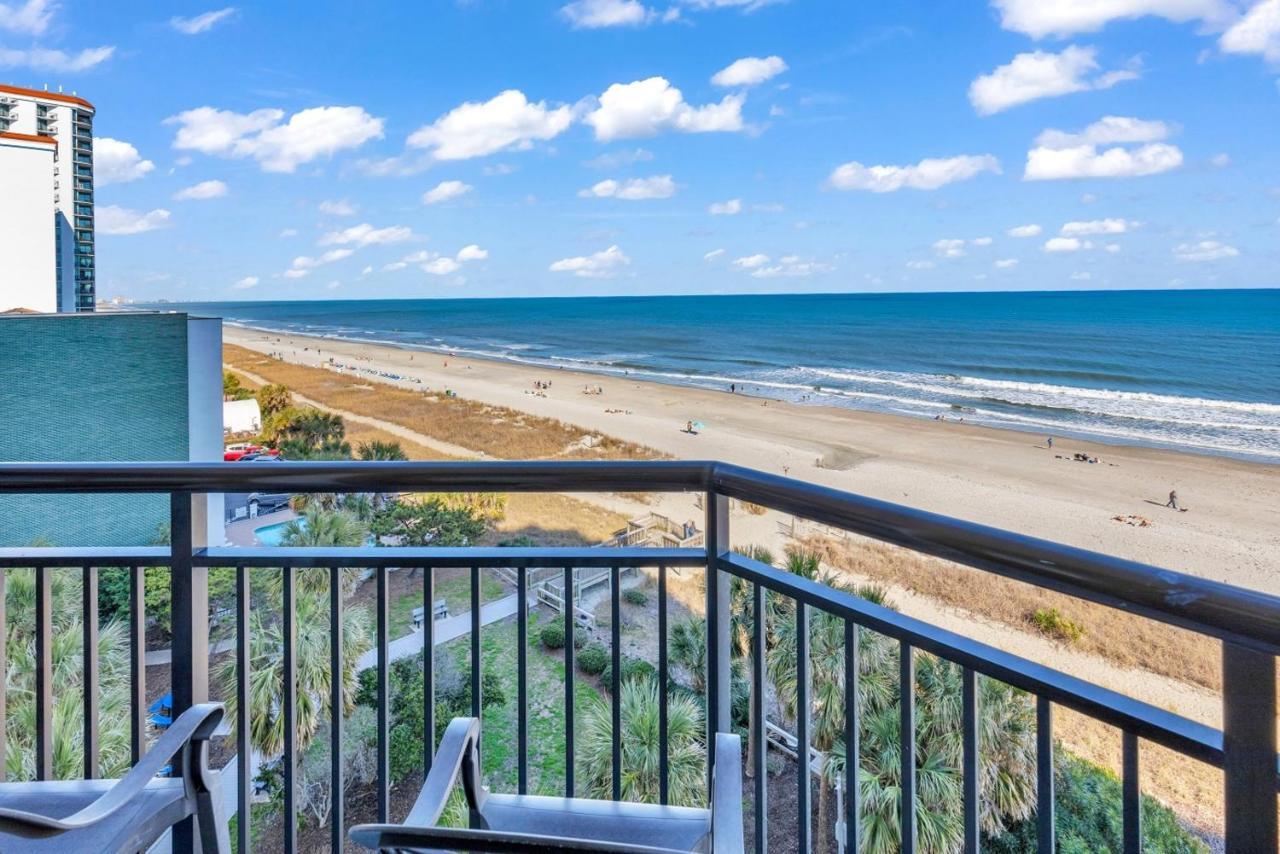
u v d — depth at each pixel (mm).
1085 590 759
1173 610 685
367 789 4844
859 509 1007
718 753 976
